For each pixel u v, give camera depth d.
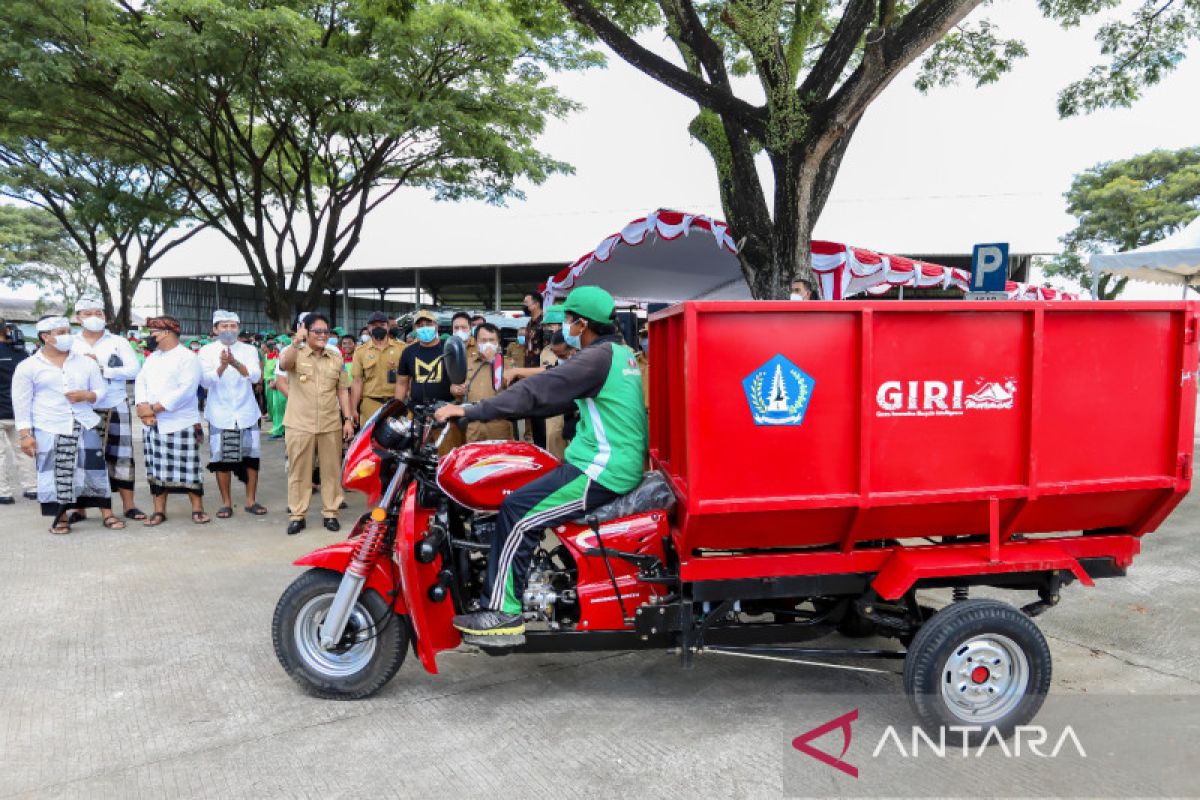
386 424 3.55
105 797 2.91
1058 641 4.37
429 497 3.66
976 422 3.11
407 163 16.09
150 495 8.57
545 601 3.49
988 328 3.08
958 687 3.21
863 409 2.99
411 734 3.38
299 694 3.76
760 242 7.31
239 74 12.16
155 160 14.94
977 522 3.26
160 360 6.84
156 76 11.92
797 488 3.02
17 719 3.50
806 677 3.96
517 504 3.41
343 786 2.97
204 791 2.95
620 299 13.04
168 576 5.55
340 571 3.65
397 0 9.95
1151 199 25.83
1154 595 5.09
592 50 14.89
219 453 7.26
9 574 5.59
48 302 36.00
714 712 3.59
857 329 3.00
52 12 11.12
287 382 6.69
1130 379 3.21
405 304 33.75
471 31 12.45
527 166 15.41
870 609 3.46
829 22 9.22
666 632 3.51
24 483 8.39
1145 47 8.62
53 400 6.59
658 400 3.70
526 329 9.28
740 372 2.94
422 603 3.48
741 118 7.08
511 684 3.90
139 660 4.14
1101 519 3.38
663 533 3.47
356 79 12.48
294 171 17.80
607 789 2.95
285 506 7.90
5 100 12.53
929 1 6.33
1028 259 21.73
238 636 4.47
